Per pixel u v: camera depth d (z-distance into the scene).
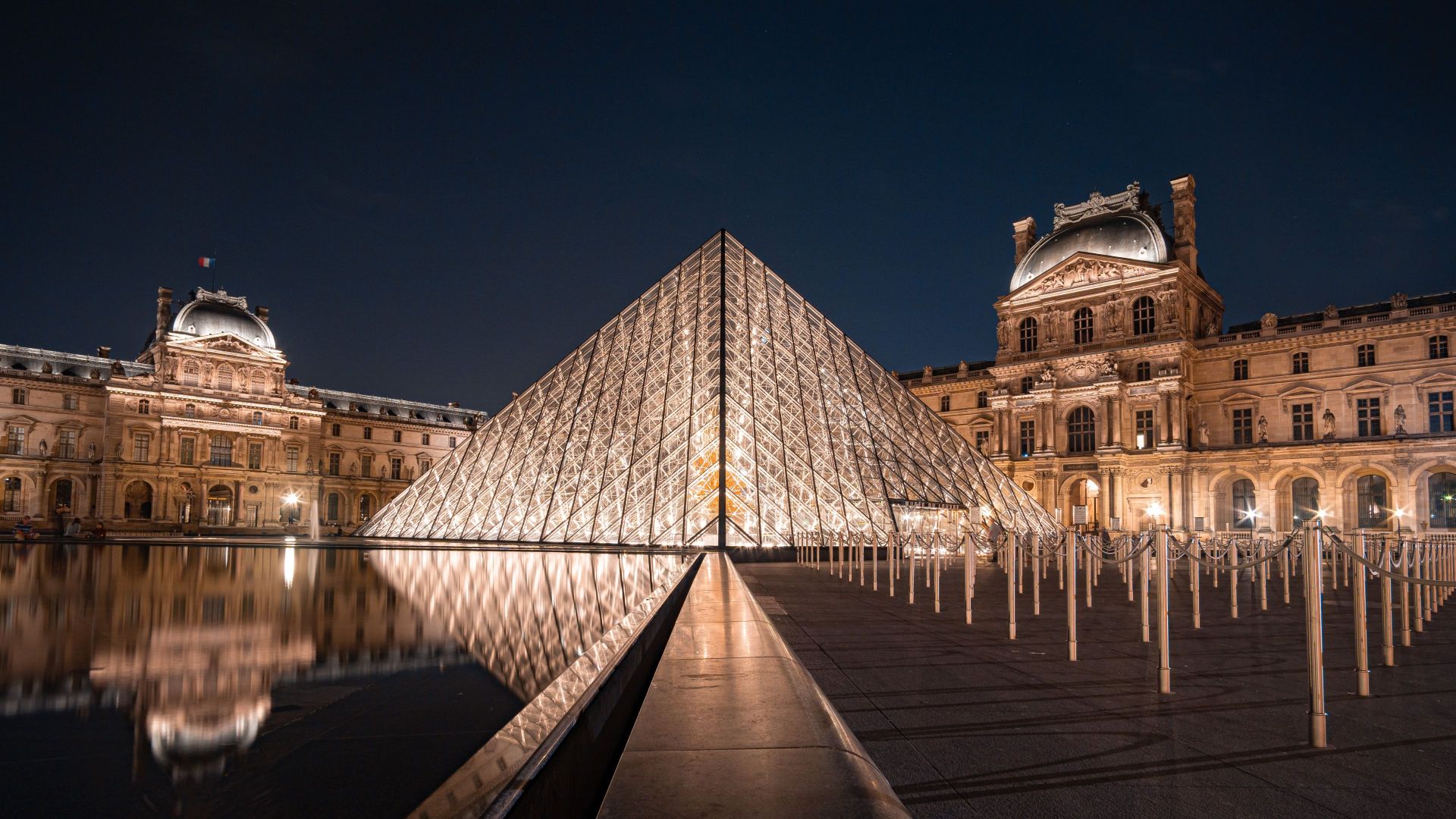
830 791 4.57
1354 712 9.80
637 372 62.12
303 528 131.38
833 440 55.22
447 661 22.62
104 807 11.72
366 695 18.64
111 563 55.25
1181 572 43.22
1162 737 8.56
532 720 5.38
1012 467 97.75
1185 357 89.00
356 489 143.62
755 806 4.30
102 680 19.92
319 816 11.34
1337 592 29.41
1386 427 80.38
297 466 133.38
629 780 4.75
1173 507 84.88
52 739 14.95
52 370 118.25
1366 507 81.12
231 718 16.58
